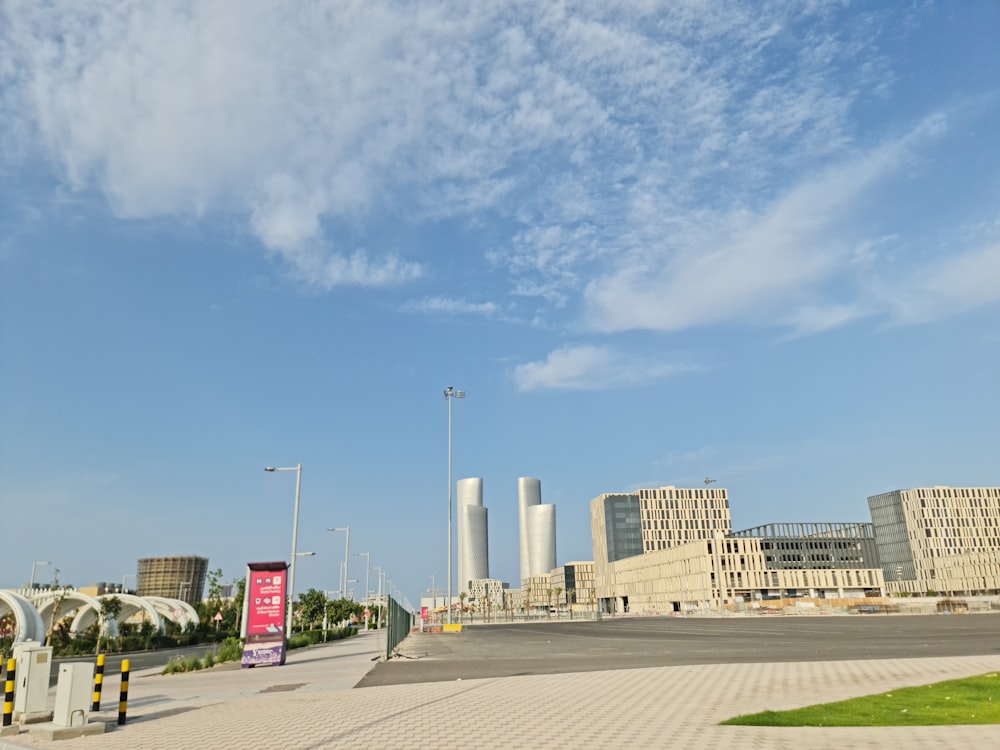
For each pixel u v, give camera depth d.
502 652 33.72
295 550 43.56
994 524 192.25
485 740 11.18
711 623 75.00
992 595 156.38
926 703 12.79
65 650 60.75
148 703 18.05
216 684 23.19
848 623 63.22
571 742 10.73
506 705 14.95
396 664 28.42
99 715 15.82
